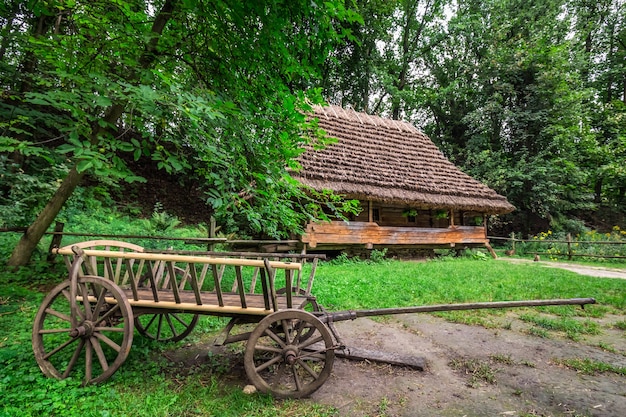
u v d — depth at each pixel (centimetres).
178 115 337
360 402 262
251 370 257
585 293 624
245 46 346
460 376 314
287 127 405
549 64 1719
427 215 1345
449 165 1429
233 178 383
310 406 253
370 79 2288
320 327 261
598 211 2127
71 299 263
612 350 376
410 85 2528
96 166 252
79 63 409
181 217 1358
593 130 2058
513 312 523
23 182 662
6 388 246
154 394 256
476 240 1327
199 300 280
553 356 361
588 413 254
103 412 223
